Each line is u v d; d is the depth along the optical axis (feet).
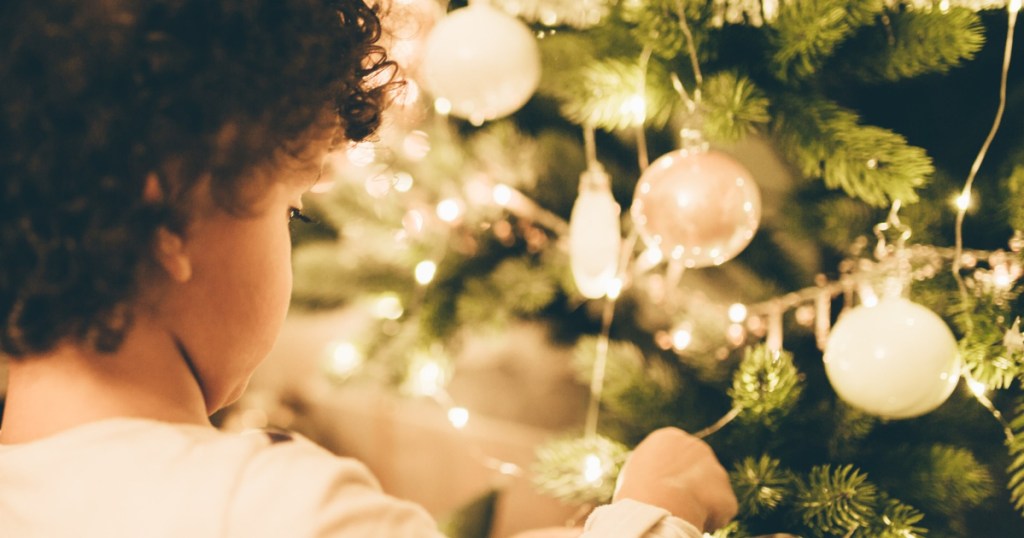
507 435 4.49
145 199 2.30
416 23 3.22
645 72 3.13
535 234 3.72
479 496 3.64
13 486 2.30
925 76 3.24
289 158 2.40
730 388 3.19
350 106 2.60
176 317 2.39
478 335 3.73
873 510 2.92
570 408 4.38
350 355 3.81
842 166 2.98
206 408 2.46
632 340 3.73
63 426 2.34
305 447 2.35
